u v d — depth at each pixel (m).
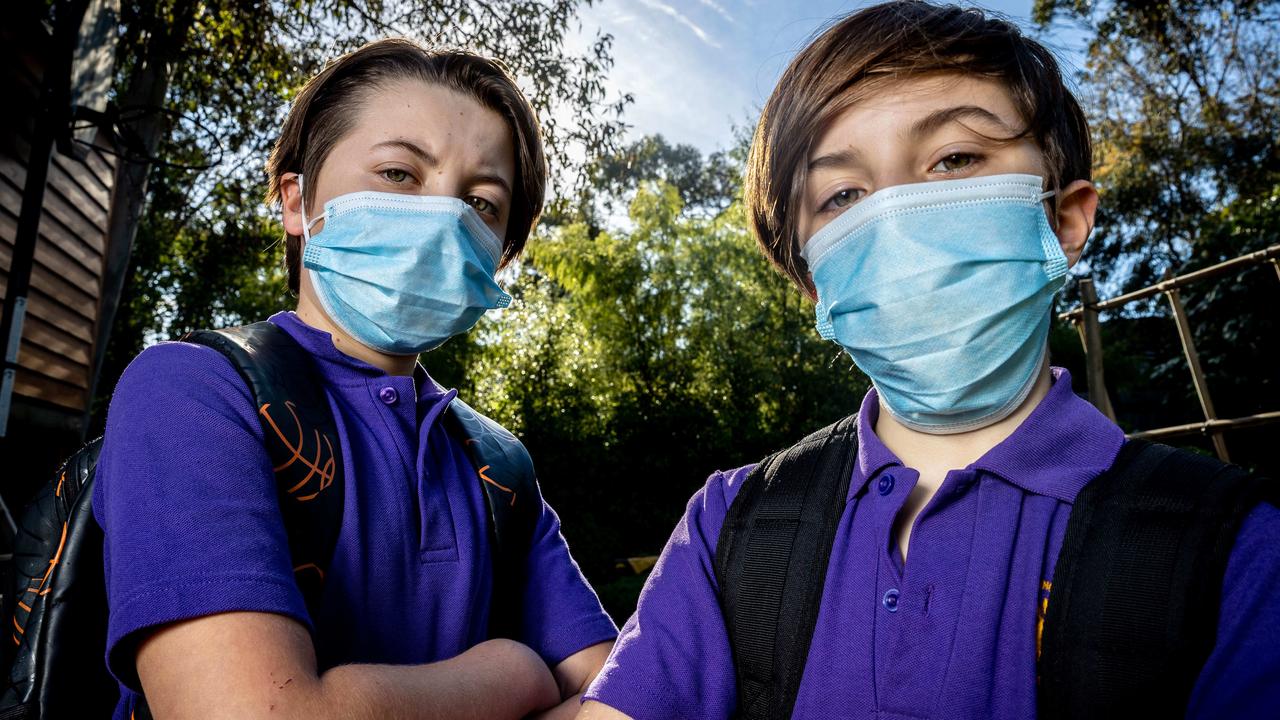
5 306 3.88
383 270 1.30
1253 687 0.75
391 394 1.29
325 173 1.38
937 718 0.88
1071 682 0.83
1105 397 4.44
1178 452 0.92
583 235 11.62
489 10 7.31
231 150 7.73
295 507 1.09
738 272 11.95
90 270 6.36
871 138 1.09
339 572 1.11
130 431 1.02
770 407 11.45
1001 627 0.90
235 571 0.93
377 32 7.47
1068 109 1.19
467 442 1.40
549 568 1.42
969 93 1.07
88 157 6.11
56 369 5.97
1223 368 8.90
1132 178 16.45
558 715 1.16
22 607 1.10
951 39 1.08
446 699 1.01
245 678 0.87
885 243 1.07
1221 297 8.74
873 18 1.15
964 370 1.04
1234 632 0.78
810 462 1.11
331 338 1.29
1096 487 0.91
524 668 1.14
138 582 0.92
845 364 11.51
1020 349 1.05
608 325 11.22
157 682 0.90
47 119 4.19
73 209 6.00
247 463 1.03
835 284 1.13
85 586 1.06
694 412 10.90
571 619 1.36
